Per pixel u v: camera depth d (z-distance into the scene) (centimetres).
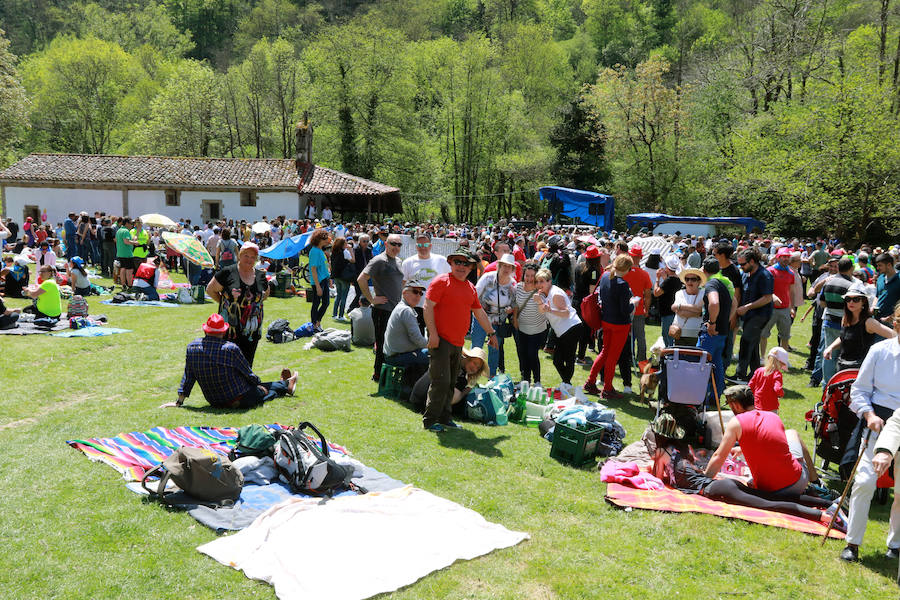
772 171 3406
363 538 437
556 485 574
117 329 1186
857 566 444
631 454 652
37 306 1221
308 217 3653
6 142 4262
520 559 438
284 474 534
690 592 404
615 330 868
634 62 7819
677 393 675
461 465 609
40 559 398
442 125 6419
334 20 8250
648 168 5222
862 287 908
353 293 1419
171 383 841
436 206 6369
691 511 518
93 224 2245
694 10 7131
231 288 766
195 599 368
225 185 3600
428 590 390
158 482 507
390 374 820
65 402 743
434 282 688
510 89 7019
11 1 8831
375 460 606
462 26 9369
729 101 4822
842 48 3909
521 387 786
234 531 447
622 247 1081
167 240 1600
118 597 365
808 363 1135
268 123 6197
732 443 558
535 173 5797
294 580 385
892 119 3150
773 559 448
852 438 580
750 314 965
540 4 9525
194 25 9769
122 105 6481
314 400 784
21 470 529
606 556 448
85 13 8444
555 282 1190
